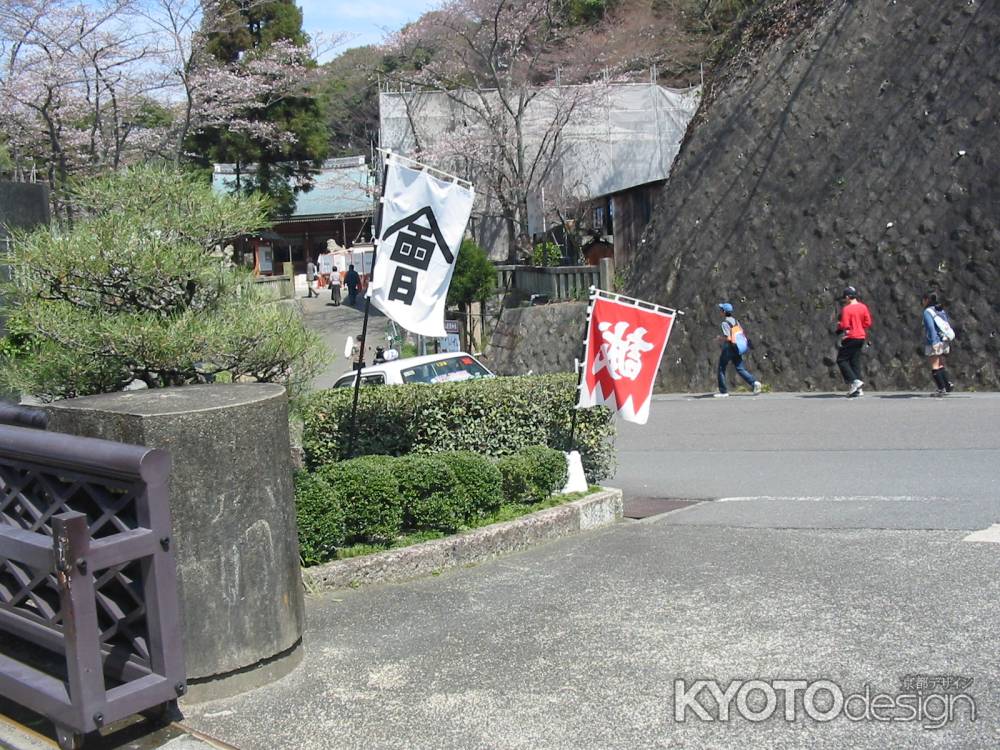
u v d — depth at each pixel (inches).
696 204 806.5
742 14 900.0
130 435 169.2
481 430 326.0
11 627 171.3
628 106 1346.0
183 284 227.5
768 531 278.1
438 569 248.2
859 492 330.6
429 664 186.9
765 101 789.2
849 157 711.7
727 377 733.9
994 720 152.9
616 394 311.9
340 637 203.2
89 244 210.1
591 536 285.9
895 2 732.0
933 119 671.8
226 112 1010.1
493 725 160.1
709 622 201.2
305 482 237.1
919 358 637.3
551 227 1326.3
